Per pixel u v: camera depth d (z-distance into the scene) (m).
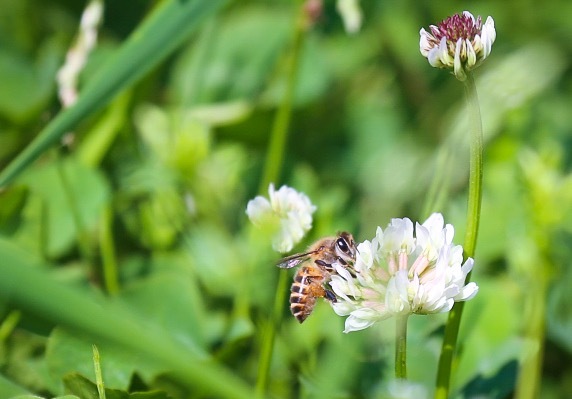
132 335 0.31
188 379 0.31
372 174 0.50
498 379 0.36
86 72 0.47
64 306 0.30
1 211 0.42
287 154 0.48
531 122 0.51
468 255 0.33
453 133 0.46
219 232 0.44
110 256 0.42
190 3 0.38
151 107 0.48
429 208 0.42
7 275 0.30
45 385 0.36
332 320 0.40
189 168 0.45
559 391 0.42
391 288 0.31
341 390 0.37
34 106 0.47
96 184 0.43
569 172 0.50
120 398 0.34
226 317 0.41
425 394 0.36
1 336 0.37
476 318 0.39
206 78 0.51
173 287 0.39
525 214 0.42
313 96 0.51
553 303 0.41
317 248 0.36
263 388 0.37
